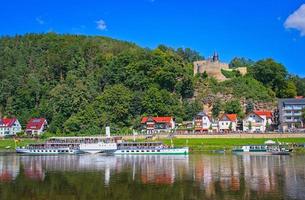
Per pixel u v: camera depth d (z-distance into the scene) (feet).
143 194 285.02
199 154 585.63
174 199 267.59
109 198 274.16
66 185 322.55
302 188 294.25
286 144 621.72
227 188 299.79
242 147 595.47
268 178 341.41
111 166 446.60
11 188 310.65
